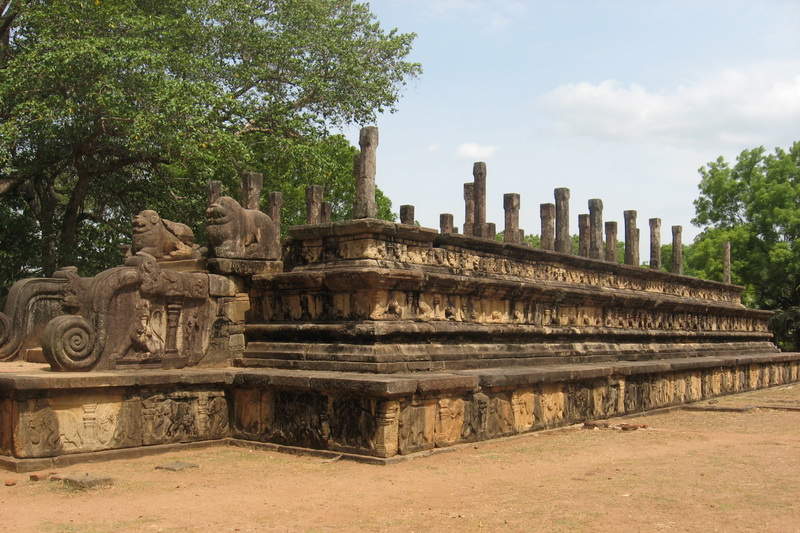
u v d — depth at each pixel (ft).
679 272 89.86
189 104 75.97
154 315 42.29
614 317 67.00
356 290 43.06
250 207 51.42
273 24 101.60
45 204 91.76
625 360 64.80
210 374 41.68
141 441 38.81
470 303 49.57
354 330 42.11
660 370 60.54
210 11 95.76
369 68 104.12
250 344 46.78
